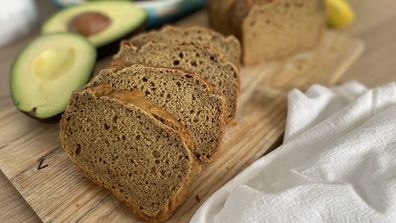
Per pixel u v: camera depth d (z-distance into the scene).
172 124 0.26
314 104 0.33
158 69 0.28
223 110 0.28
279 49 0.41
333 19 0.46
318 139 0.30
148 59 0.32
